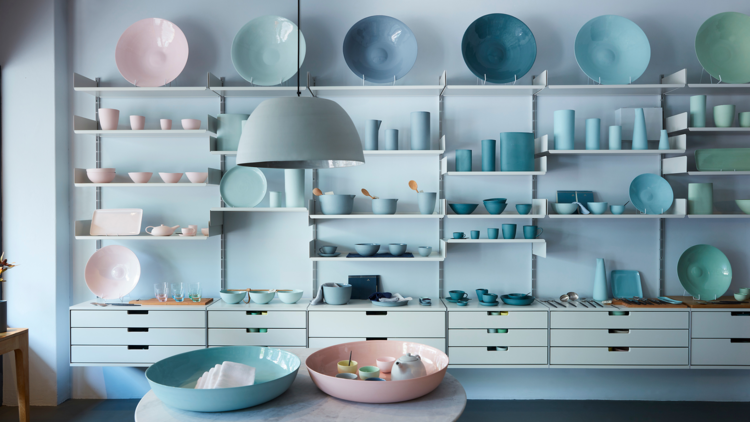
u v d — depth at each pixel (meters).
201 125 3.12
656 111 2.99
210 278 3.13
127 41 2.96
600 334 2.76
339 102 3.09
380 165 3.10
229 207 2.89
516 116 3.09
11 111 2.99
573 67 3.07
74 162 3.12
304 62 3.07
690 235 3.07
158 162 3.12
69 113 3.11
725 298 2.95
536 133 3.08
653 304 2.77
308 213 2.84
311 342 2.78
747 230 3.06
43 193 2.98
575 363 2.76
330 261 3.11
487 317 2.77
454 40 3.09
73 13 3.10
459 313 2.77
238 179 2.97
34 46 2.98
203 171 3.12
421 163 3.10
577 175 3.09
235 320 2.79
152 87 2.86
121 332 2.80
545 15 3.07
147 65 2.99
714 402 3.04
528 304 2.85
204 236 2.87
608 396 3.09
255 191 2.96
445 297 3.10
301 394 1.39
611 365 2.75
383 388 1.29
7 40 2.99
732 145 3.07
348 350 1.66
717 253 2.98
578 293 3.09
